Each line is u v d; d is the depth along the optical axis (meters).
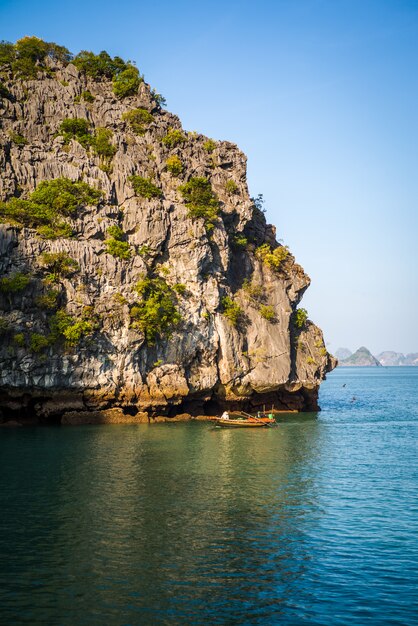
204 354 90.00
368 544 33.38
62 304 76.50
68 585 27.94
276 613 25.73
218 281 95.00
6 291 72.12
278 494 43.31
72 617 25.12
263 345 96.88
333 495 43.22
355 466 53.44
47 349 74.88
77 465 51.72
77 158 87.19
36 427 74.88
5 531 34.69
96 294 78.94
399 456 58.50
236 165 107.25
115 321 79.50
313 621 25.17
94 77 104.94
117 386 80.00
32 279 74.00
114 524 36.12
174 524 36.25
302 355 104.19
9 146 82.56
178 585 28.12
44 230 77.25
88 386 77.69
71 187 81.94
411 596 27.31
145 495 42.47
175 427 77.38
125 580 28.55
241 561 30.92
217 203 95.81
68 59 106.31
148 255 87.00
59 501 40.59
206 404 96.12
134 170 91.00
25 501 40.50
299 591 27.73
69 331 74.62
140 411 83.25
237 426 78.69
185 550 32.19
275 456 57.72
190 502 40.88
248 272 103.12
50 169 83.69
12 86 91.50
